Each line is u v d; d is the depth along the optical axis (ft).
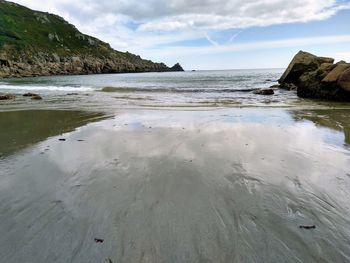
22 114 42.14
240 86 112.57
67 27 493.77
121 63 474.08
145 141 25.77
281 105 51.65
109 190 15.60
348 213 13.20
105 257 10.23
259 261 10.07
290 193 15.25
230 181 16.84
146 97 67.77
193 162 20.11
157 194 15.12
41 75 312.09
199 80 173.06
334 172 18.30
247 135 28.19
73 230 11.85
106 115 40.73
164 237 11.35
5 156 21.76
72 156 21.56
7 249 10.71
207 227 12.05
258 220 12.61
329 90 60.39
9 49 316.19
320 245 10.87
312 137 27.48
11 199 14.61
